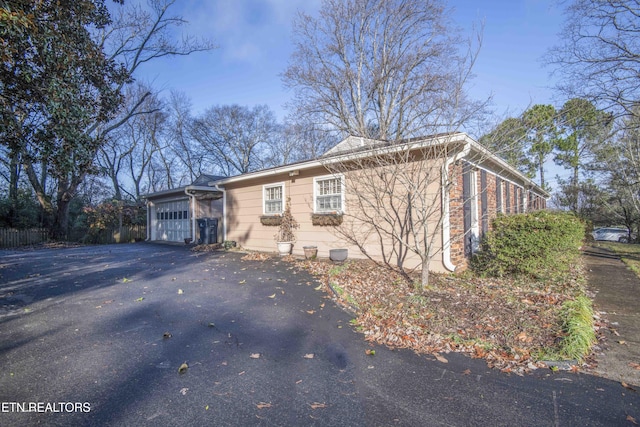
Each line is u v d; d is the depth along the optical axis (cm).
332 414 243
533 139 923
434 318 429
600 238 2308
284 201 1062
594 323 422
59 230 1762
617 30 931
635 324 424
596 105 1005
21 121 638
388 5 2112
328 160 835
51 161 658
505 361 321
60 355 345
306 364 323
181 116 3322
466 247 775
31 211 1822
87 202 2452
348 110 2392
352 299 523
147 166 3288
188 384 286
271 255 1022
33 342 380
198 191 1512
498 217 686
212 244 1358
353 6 2217
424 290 558
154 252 1227
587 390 272
